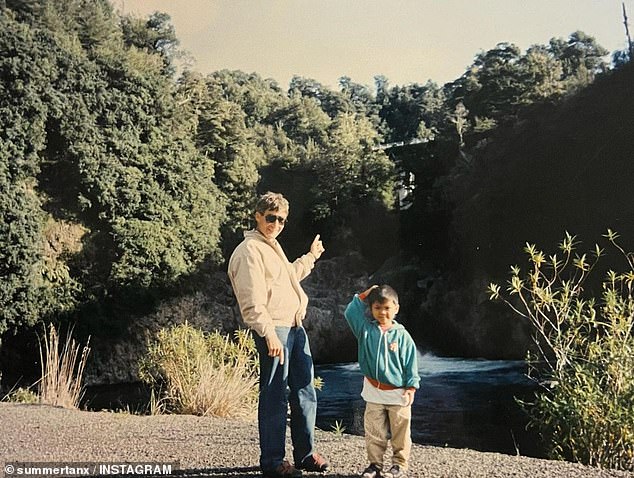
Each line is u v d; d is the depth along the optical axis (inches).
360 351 166.1
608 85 1125.7
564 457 217.9
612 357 220.5
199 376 357.1
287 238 1518.2
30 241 894.4
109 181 1002.7
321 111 1919.3
